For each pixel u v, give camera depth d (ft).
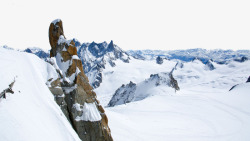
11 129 35.81
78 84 69.77
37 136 38.68
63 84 69.41
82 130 64.59
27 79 57.26
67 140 47.70
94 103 72.28
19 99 45.65
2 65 58.29
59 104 63.05
